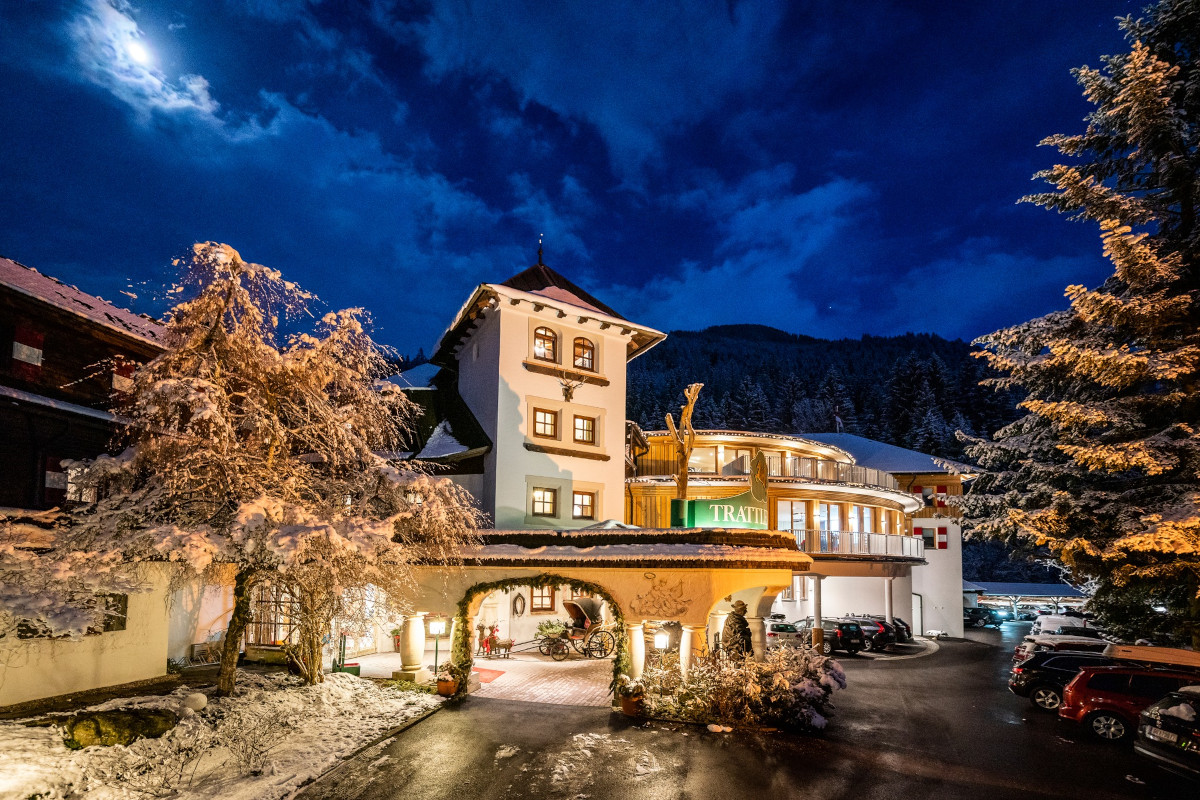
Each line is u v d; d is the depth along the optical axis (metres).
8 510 12.83
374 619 15.73
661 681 15.16
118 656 14.04
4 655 11.79
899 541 34.19
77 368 15.38
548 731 13.25
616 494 23.64
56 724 10.23
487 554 16.39
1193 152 20.31
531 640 23.44
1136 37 21.45
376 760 11.36
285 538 11.01
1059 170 20.20
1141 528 18.12
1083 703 14.09
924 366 92.56
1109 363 18.42
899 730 14.41
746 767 11.37
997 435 24.12
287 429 13.21
